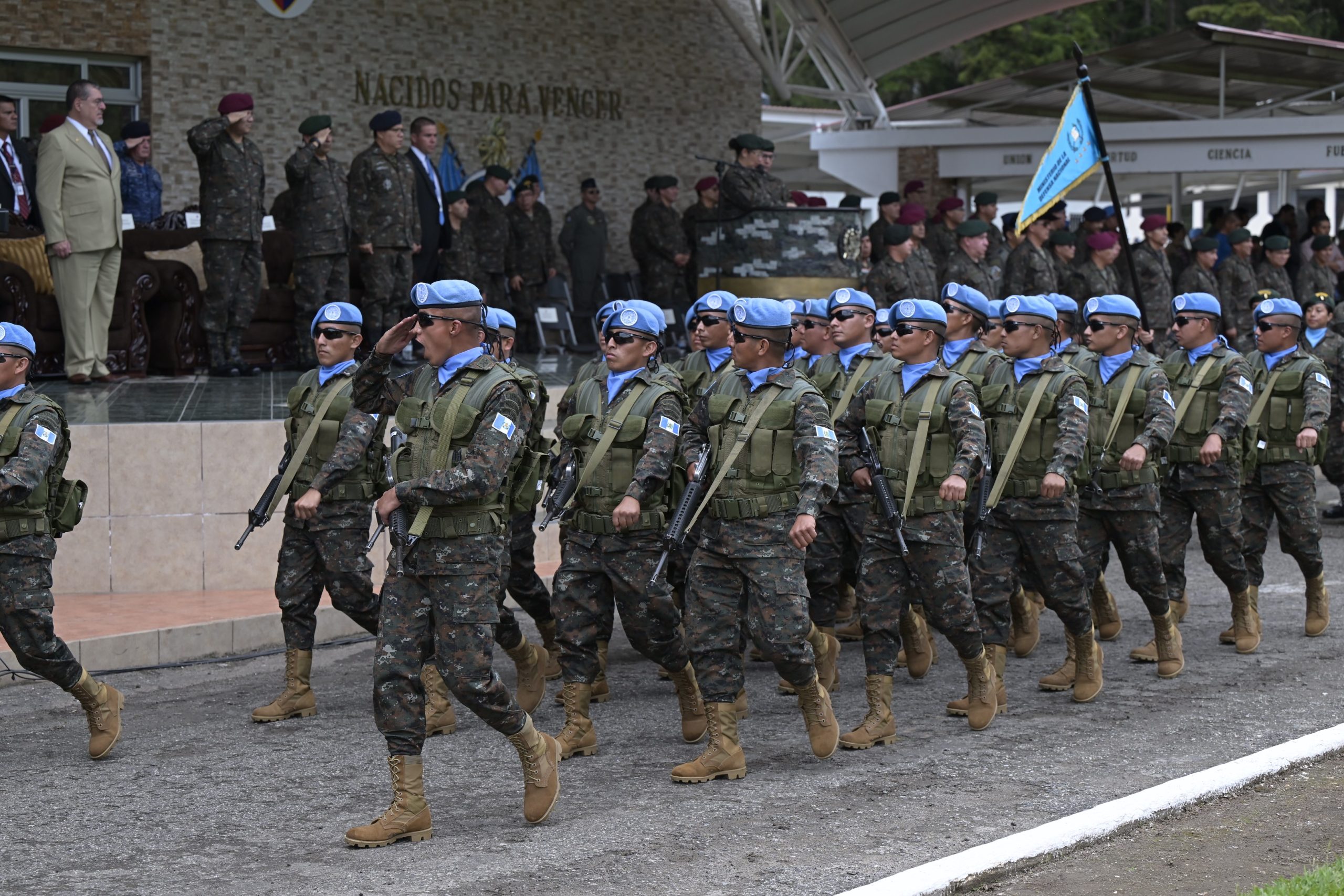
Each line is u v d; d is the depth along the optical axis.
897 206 18.69
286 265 17.41
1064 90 25.20
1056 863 6.00
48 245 14.50
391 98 21.92
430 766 7.71
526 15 23.12
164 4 20.05
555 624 8.83
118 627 10.38
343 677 10.05
